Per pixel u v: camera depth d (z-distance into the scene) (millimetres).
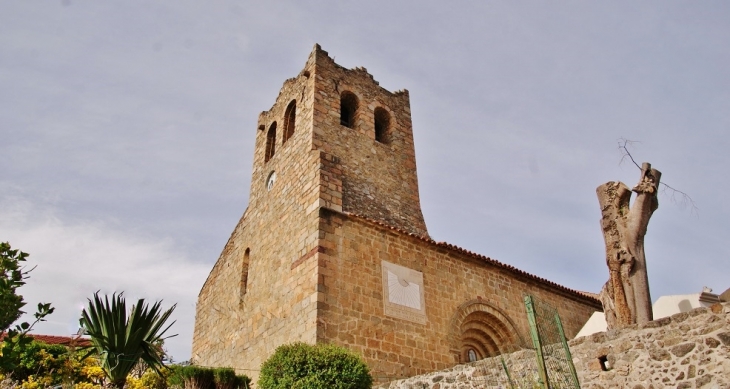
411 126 28609
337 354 13562
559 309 24656
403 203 24672
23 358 13562
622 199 13938
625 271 12961
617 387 9672
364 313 17703
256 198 26062
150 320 14203
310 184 20688
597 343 10273
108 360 13352
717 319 9039
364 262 18734
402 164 26312
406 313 18703
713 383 8664
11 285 10133
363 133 25688
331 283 17625
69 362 14188
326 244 18328
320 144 23172
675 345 9305
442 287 20422
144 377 14984
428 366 18203
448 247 21109
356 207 21938
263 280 21609
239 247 25609
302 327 17250
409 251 20219
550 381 10227
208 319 25906
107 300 13820
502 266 22672
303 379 12836
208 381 15883
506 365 11234
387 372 17062
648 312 12461
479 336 21328
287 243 20594
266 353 19219
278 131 27516
